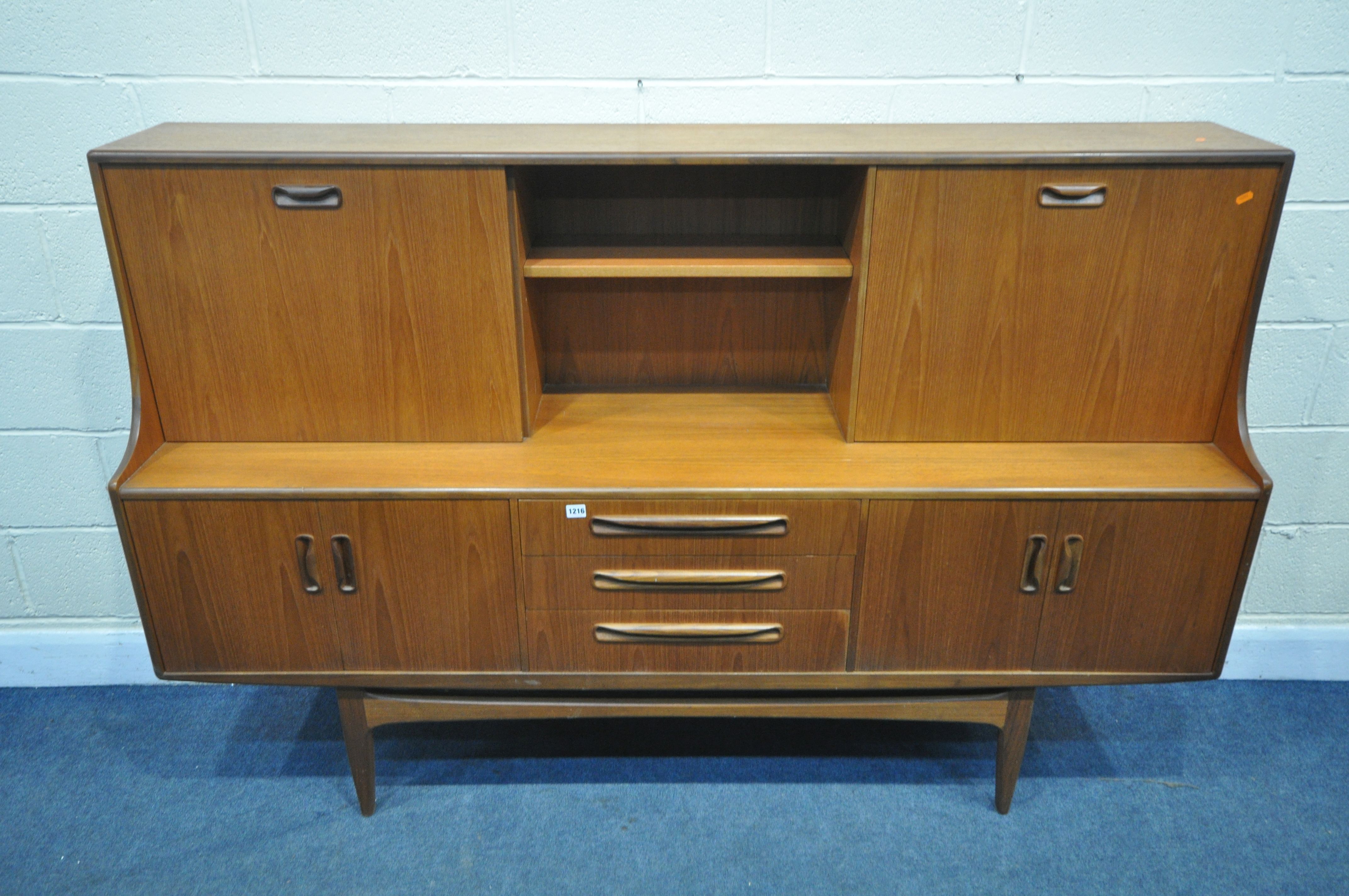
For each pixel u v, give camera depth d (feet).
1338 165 5.68
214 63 5.46
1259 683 7.06
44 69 5.41
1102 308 4.91
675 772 6.21
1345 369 6.19
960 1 5.35
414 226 4.73
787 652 5.29
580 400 5.84
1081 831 5.78
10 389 6.18
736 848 5.67
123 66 5.44
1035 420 5.22
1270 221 4.66
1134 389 5.12
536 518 4.90
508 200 4.69
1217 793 6.06
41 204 5.72
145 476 4.93
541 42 5.44
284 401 5.16
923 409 5.21
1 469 6.40
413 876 5.48
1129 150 4.58
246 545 4.98
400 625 5.21
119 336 6.11
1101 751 6.39
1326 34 5.39
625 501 4.85
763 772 6.22
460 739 6.47
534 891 5.40
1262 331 6.16
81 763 6.26
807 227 5.67
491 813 5.91
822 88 5.57
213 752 6.37
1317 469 6.51
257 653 5.30
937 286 4.87
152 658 5.28
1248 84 5.54
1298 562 6.81
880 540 4.97
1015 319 4.95
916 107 5.61
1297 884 5.42
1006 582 5.08
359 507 4.88
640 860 5.59
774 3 5.35
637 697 5.56
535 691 5.63
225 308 4.90
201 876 5.47
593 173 5.54
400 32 5.41
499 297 4.91
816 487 4.84
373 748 5.82
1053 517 4.90
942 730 6.56
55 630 6.94
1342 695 6.91
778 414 5.68
